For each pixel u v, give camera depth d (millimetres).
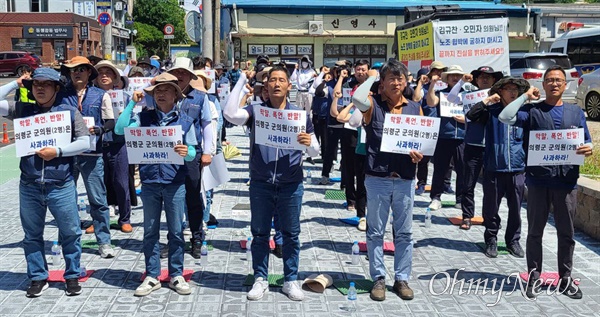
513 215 7230
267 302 5750
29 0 53125
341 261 7023
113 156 7941
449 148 9344
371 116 5793
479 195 10812
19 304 5652
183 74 6484
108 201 8602
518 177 7121
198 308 5586
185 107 6512
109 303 5688
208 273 6562
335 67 10547
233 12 30422
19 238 7898
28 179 5664
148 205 5895
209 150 6656
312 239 7910
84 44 50312
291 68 14602
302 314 5473
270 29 31188
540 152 5777
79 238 5902
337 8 31422
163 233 8109
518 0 50812
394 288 6047
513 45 33344
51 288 6066
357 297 5898
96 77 7211
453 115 9039
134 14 73062
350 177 9406
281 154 5684
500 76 8195
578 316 5512
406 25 16203
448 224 8750
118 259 7020
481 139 8227
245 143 17984
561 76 5805
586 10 33062
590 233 8117
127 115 5863
